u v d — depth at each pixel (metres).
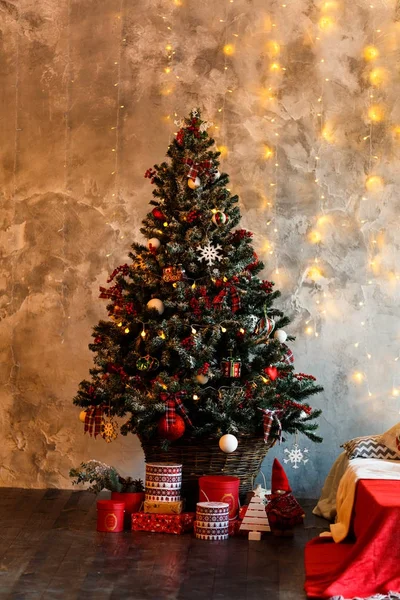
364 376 5.51
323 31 5.68
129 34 5.79
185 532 4.45
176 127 5.73
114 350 4.70
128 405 4.51
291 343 5.55
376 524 3.44
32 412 5.70
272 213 5.62
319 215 5.60
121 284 4.95
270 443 4.93
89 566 3.73
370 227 5.58
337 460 5.11
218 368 4.78
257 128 5.67
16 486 5.67
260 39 5.70
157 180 5.02
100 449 5.61
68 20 5.84
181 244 4.77
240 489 4.80
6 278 5.79
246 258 4.83
